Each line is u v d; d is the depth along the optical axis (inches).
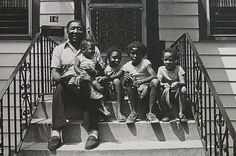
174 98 197.5
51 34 268.4
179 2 277.7
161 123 191.0
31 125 188.2
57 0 273.7
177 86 194.9
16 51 269.6
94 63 194.5
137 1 286.4
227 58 271.1
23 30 277.0
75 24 200.7
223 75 269.3
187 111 208.4
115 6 286.0
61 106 180.5
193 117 201.6
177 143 184.5
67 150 172.4
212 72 269.4
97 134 181.8
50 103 204.8
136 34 286.4
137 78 201.3
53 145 172.7
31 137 187.9
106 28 286.7
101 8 286.2
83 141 186.9
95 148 174.7
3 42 270.1
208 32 274.7
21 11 277.7
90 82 183.5
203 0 277.1
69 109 197.3
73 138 187.2
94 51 196.1
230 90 267.9
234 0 280.2
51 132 185.8
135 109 196.5
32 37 271.4
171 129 191.0
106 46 286.0
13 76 171.3
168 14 277.7
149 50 278.8
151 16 280.1
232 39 272.1
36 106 204.7
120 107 195.9
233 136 142.7
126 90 209.5
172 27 276.8
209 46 272.5
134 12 287.1
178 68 205.8
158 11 278.8
